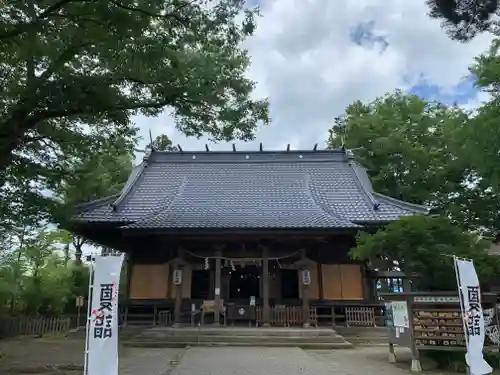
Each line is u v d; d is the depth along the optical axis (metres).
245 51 12.91
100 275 6.62
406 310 9.92
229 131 13.80
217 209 19.08
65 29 9.19
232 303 17.75
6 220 12.05
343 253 18.66
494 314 9.96
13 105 10.44
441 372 9.34
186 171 23.20
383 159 30.02
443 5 6.94
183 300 18.22
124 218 18.16
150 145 24.94
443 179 27.69
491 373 9.02
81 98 9.94
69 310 21.08
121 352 12.38
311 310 16.75
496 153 10.91
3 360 10.62
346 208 19.14
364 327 16.77
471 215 25.12
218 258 17.22
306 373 8.91
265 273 17.06
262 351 12.45
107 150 13.79
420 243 10.99
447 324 9.35
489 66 10.50
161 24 10.25
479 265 10.67
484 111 10.88
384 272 18.36
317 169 23.14
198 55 11.66
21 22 8.38
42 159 12.21
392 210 18.73
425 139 29.48
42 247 18.39
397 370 9.51
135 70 10.66
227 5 10.74
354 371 9.26
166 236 17.55
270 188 21.34
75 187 13.82
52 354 11.77
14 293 16.64
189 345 13.80
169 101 12.09
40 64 10.59
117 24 8.76
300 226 16.67
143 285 18.50
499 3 6.72
